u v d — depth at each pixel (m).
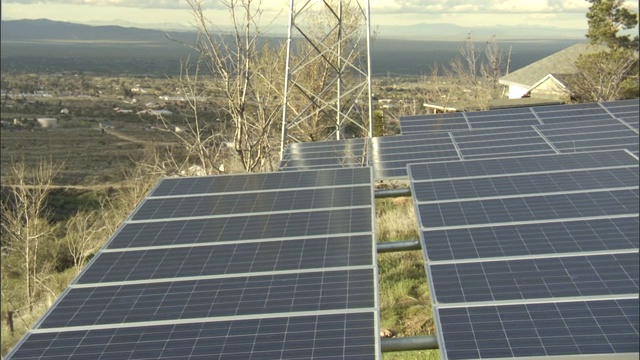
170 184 10.82
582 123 16.47
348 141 17.62
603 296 6.12
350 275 7.20
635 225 7.40
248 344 6.23
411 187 9.73
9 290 27.03
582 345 5.50
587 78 37.22
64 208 41.59
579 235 7.38
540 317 5.97
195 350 6.21
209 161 24.09
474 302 6.34
